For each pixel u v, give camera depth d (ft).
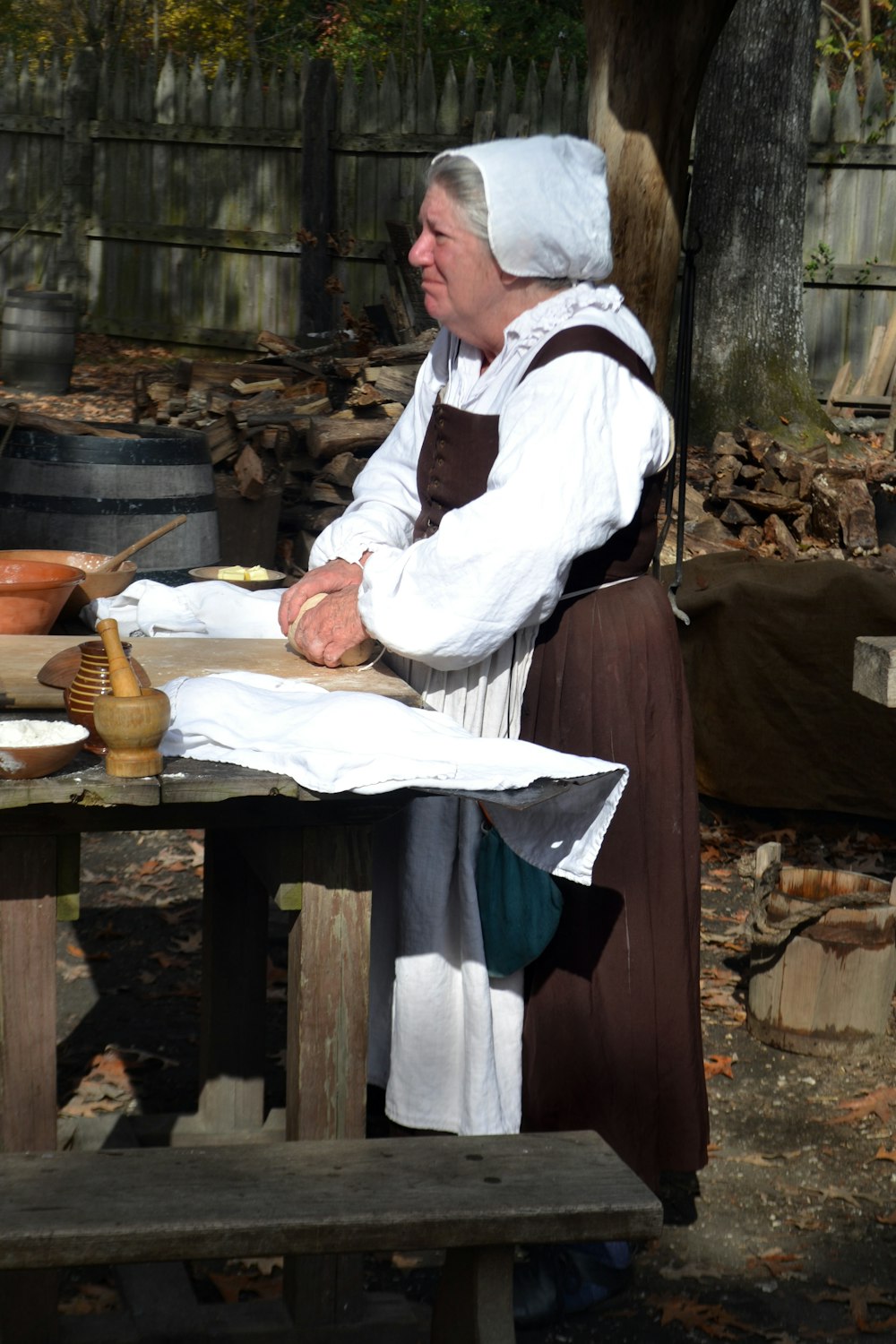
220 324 42.52
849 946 12.47
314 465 23.45
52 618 9.34
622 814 8.51
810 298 35.06
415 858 8.64
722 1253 9.85
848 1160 11.10
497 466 8.13
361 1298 8.30
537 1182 6.70
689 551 23.77
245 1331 8.16
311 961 7.63
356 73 66.13
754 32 31.35
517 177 8.21
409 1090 8.86
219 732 7.05
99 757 6.91
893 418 33.14
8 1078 7.35
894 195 34.30
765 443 25.77
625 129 13.55
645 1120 8.65
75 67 43.52
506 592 7.94
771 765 17.94
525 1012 8.77
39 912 7.25
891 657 10.32
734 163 31.53
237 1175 6.67
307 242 39.09
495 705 8.63
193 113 41.91
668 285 14.17
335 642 8.51
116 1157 6.79
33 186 45.50
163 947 14.25
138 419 25.05
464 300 8.58
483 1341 6.70
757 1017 13.01
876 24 66.49
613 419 8.20
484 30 64.64
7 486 16.20
